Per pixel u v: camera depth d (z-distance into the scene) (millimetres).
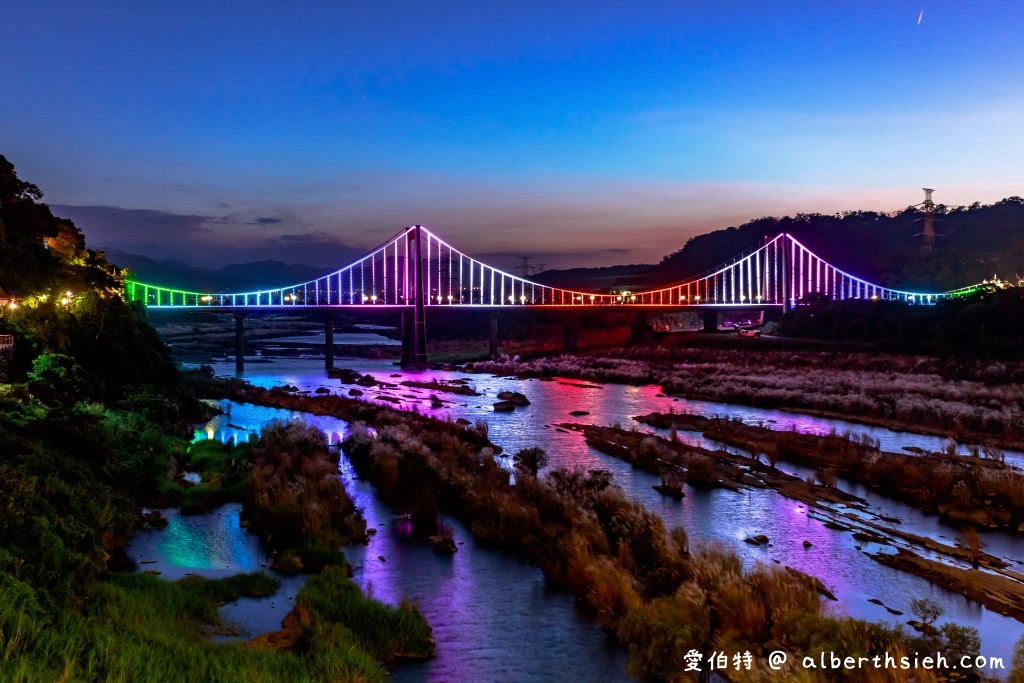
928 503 29047
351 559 22484
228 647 15094
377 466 32000
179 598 17562
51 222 54188
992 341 83000
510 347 148750
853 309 112312
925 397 61344
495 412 58562
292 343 167750
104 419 31250
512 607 19109
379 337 199750
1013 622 18719
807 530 26188
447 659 16344
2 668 11570
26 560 15867
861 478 33406
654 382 83312
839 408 57000
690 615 16594
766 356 99938
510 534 23781
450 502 27922
